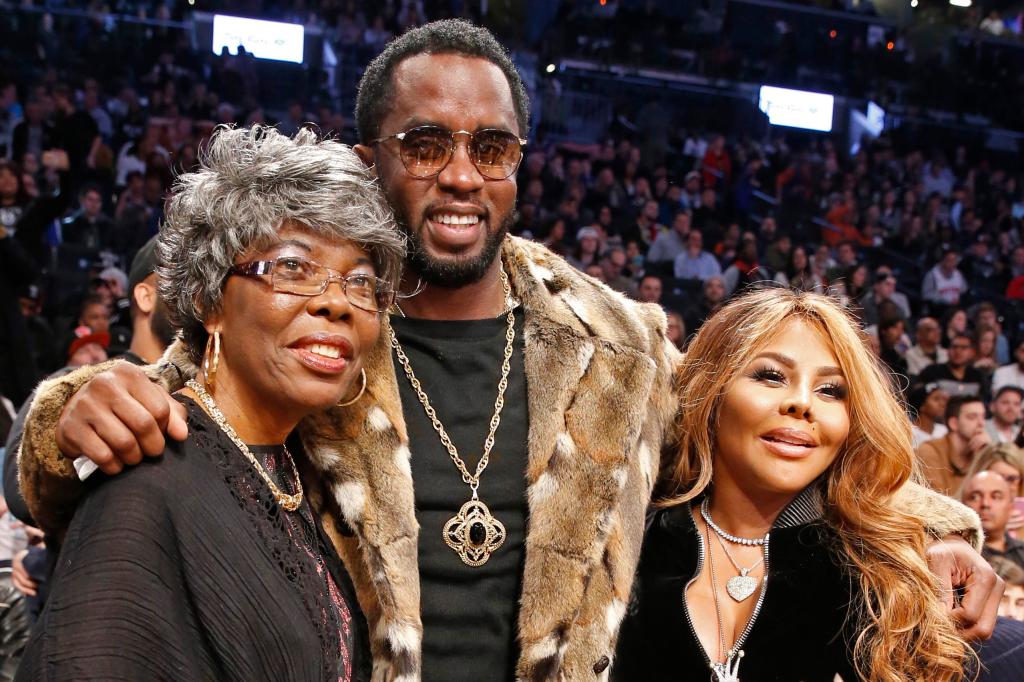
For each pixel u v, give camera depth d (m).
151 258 2.55
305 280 1.22
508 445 1.66
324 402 1.25
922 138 14.31
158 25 10.93
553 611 1.56
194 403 1.24
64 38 10.58
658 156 12.20
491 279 1.74
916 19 14.71
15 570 2.87
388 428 1.57
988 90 14.66
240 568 1.15
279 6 11.87
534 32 13.41
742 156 12.48
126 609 1.05
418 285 1.69
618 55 13.02
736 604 1.76
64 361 5.37
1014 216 13.58
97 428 1.09
